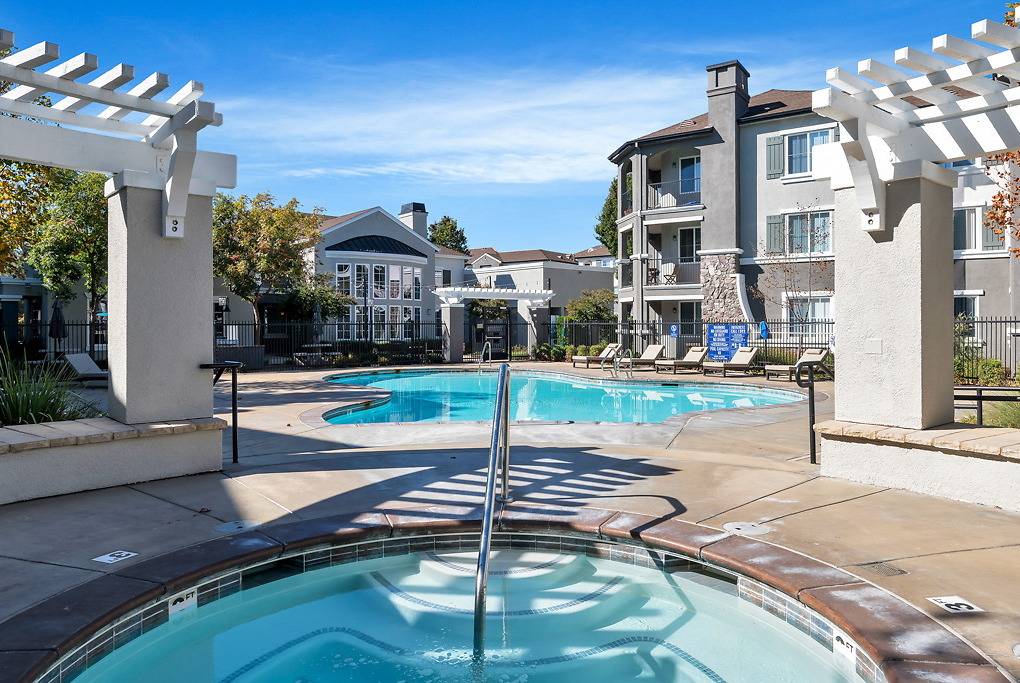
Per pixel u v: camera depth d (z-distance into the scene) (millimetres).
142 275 5793
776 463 6473
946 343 5605
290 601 3916
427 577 4215
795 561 3654
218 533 4234
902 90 4965
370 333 26516
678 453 6984
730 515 4578
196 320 6133
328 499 5086
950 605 3061
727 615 3732
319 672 3100
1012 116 4781
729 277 23703
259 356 22375
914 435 5121
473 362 25297
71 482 5289
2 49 4457
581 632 3480
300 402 12594
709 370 19719
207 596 3662
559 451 7105
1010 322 16906
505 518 4535
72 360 14398
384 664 3166
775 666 3131
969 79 4633
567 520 4453
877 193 5359
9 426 5641
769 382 16344
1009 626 2844
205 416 6168
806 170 22688
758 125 23578
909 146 5422
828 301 22219
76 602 3133
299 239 26672
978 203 19359
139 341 5789
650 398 15820
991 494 4742
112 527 4375
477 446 7547
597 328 28969
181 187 5742
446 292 25297
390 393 14500
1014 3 11281
